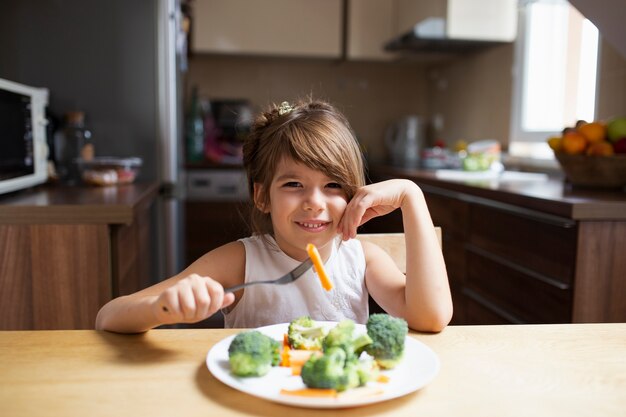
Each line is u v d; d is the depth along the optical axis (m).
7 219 1.42
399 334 0.66
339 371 0.59
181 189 2.54
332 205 0.93
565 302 1.61
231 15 3.63
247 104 3.92
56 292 1.45
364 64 4.16
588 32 2.49
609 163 1.86
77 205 1.43
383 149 4.24
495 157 2.78
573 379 0.66
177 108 2.37
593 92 2.46
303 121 0.96
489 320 2.05
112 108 2.19
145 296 0.86
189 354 0.72
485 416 0.58
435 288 0.85
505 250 1.96
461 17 3.05
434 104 4.15
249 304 1.05
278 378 0.64
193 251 3.50
